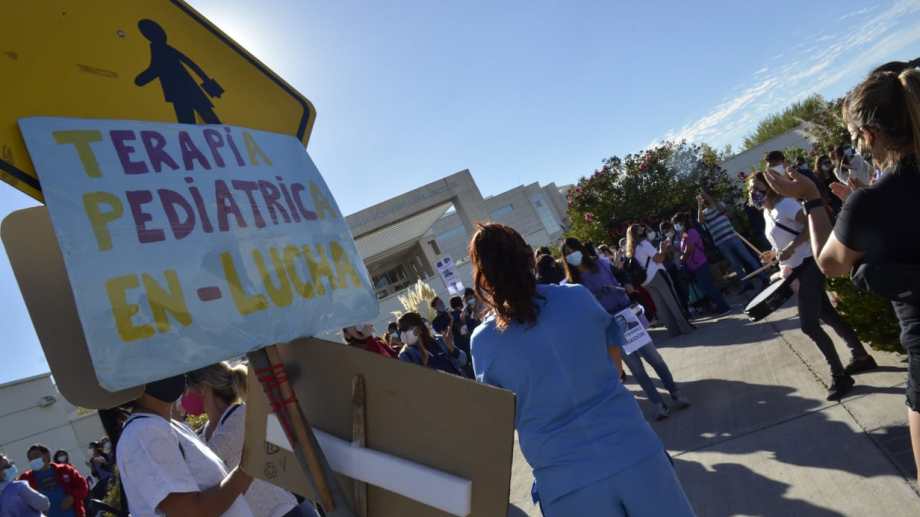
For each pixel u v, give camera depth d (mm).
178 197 1731
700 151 18844
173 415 3947
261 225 1906
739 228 15062
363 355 1947
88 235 1536
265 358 1862
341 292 2084
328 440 1974
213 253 1743
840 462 4281
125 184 1641
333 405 2008
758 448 4973
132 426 2324
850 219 2338
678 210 18391
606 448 2438
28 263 1830
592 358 2541
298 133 2229
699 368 7848
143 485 2240
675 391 6613
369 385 1941
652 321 13258
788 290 5246
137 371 1514
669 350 9633
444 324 11672
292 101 2223
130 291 1559
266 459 2104
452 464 1835
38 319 1838
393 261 42188
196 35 1976
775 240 5508
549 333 2531
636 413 2543
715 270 13688
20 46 1573
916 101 2160
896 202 2242
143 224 1635
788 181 4246
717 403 6324
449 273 18047
